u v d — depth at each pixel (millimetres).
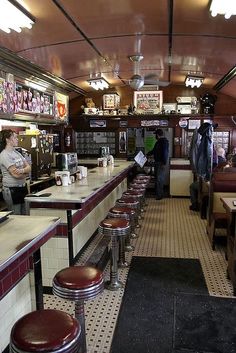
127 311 2965
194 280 3605
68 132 9094
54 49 4875
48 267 3424
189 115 8578
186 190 8281
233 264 3365
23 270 2373
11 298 2268
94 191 3629
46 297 3299
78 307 2084
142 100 8664
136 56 5570
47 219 2432
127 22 3955
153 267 3955
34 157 5629
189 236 5141
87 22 3904
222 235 4953
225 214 4520
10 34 4020
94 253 4230
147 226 5703
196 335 2609
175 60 5996
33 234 2078
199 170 5867
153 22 3959
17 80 5438
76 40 4590
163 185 8336
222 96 8656
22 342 1395
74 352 1453
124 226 3262
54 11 3494
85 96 9164
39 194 3451
